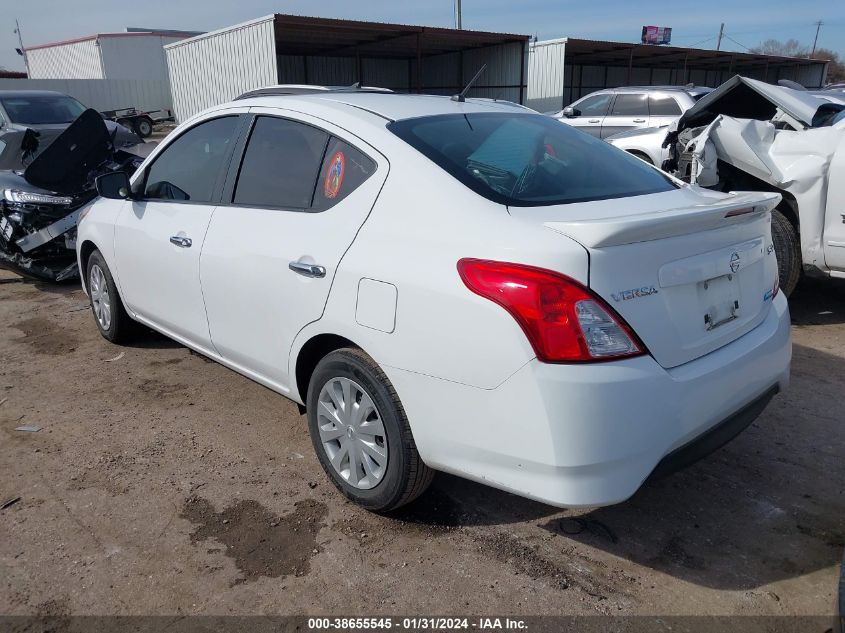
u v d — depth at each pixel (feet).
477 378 7.30
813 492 9.75
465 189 8.06
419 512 9.38
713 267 7.88
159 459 10.81
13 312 18.97
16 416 12.35
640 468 7.14
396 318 7.94
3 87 96.53
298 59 84.38
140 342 16.20
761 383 8.61
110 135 20.49
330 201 9.25
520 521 9.20
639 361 7.06
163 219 12.27
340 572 8.22
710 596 7.77
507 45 76.18
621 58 93.71
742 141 16.60
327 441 9.52
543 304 6.84
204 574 8.19
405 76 94.58
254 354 10.48
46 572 8.21
